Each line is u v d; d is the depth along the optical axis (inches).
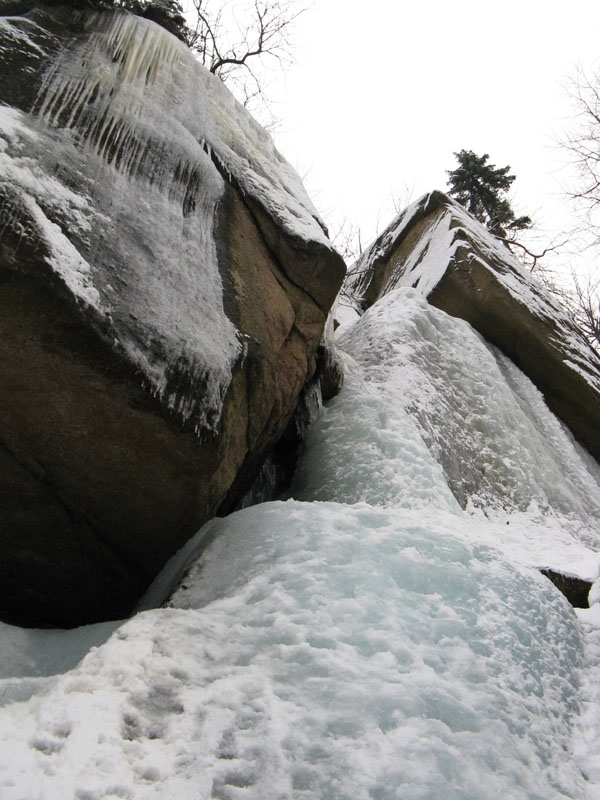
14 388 118.3
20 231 112.5
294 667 96.7
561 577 207.3
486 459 291.4
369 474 221.9
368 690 92.0
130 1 180.2
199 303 145.2
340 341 353.1
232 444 154.6
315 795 76.4
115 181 139.7
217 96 188.2
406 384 285.4
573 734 108.4
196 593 127.6
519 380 365.1
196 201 159.5
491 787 83.2
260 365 159.3
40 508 132.6
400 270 469.4
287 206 184.1
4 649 115.8
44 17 150.9
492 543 158.7
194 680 94.7
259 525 144.8
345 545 130.3
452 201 473.4
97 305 120.1
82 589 144.8
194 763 78.6
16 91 133.0
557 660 123.6
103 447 129.0
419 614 113.5
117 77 153.1
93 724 80.2
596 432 381.7
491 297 374.9
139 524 142.6
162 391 129.1
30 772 70.5
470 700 97.0
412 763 81.5
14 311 111.7
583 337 446.0
